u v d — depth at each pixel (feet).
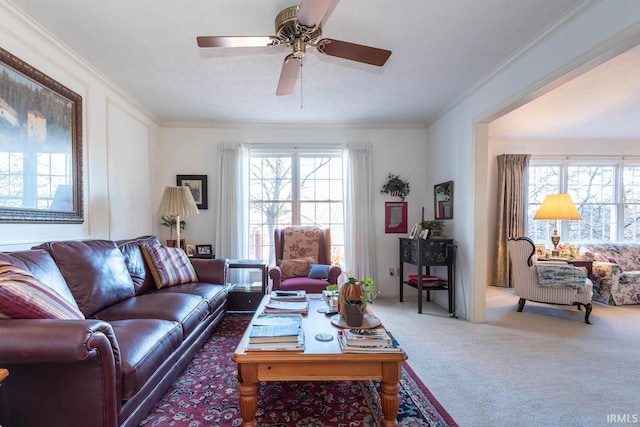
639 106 12.05
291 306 7.27
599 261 14.15
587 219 17.38
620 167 17.33
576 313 11.89
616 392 6.35
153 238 10.50
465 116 11.14
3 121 6.10
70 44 7.72
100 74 9.27
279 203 14.79
